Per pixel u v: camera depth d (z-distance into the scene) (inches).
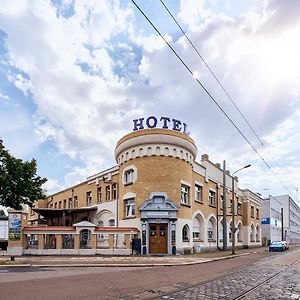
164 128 1207.6
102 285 500.4
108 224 1432.1
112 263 832.9
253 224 2177.7
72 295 418.6
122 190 1282.0
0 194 1005.8
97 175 1571.1
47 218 1934.1
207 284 522.3
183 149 1232.2
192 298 407.5
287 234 3634.4
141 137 1202.6
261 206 2640.3
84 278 571.5
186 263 858.1
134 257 1024.2
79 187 1770.4
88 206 1631.4
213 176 1612.9
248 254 1364.4
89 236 1121.4
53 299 393.4
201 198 1449.3
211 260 969.5
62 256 1050.7
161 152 1187.9
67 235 1116.5
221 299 405.1
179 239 1164.5
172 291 456.4
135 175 1208.8
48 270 705.0
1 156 998.4
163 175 1173.1
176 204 1168.8
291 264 903.1
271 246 1699.1
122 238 1133.1
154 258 989.8
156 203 1154.7
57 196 2086.6
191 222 1253.7
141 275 626.5
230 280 569.9
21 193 1026.1
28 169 1034.7
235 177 1966.0
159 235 1145.4
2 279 553.0
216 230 1587.1
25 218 1122.7
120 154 1318.9
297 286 515.2
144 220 1144.2
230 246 1756.9
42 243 1096.8
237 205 1969.7
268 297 424.5
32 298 397.4
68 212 1620.3
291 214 4025.6
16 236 1080.8
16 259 927.7
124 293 438.6
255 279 587.2
